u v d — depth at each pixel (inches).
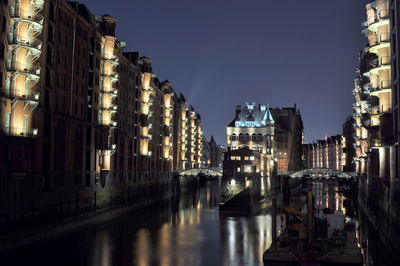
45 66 2244.1
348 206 4160.9
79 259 1732.3
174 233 2434.8
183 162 6141.7
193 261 1765.5
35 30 2102.6
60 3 2412.6
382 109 2342.5
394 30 2114.9
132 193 3713.1
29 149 2041.1
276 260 1593.3
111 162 3213.6
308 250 1585.9
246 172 4180.6
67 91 2536.9
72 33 2603.3
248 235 2404.0
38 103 2084.2
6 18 1872.5
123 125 3563.0
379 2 2326.5
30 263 1624.0
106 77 3122.5
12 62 1958.7
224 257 1846.7
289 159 6456.7
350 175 4950.8
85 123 2792.8
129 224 2743.6
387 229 1990.7
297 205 4163.4
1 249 1662.2
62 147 2449.6
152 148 4542.3
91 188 2807.6
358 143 4441.4
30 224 1983.3
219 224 2822.3
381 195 2258.9
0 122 1828.2
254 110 5925.2
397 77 1948.8
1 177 1796.3
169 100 5162.4
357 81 4498.0
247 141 5689.0
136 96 3993.6
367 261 1707.7
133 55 4018.2
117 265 1670.8
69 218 2396.7
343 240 1739.7
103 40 3120.1
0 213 1754.4
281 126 6830.7
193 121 6963.6
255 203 3850.9
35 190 2081.7
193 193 5989.2
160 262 1737.2
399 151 1804.9
